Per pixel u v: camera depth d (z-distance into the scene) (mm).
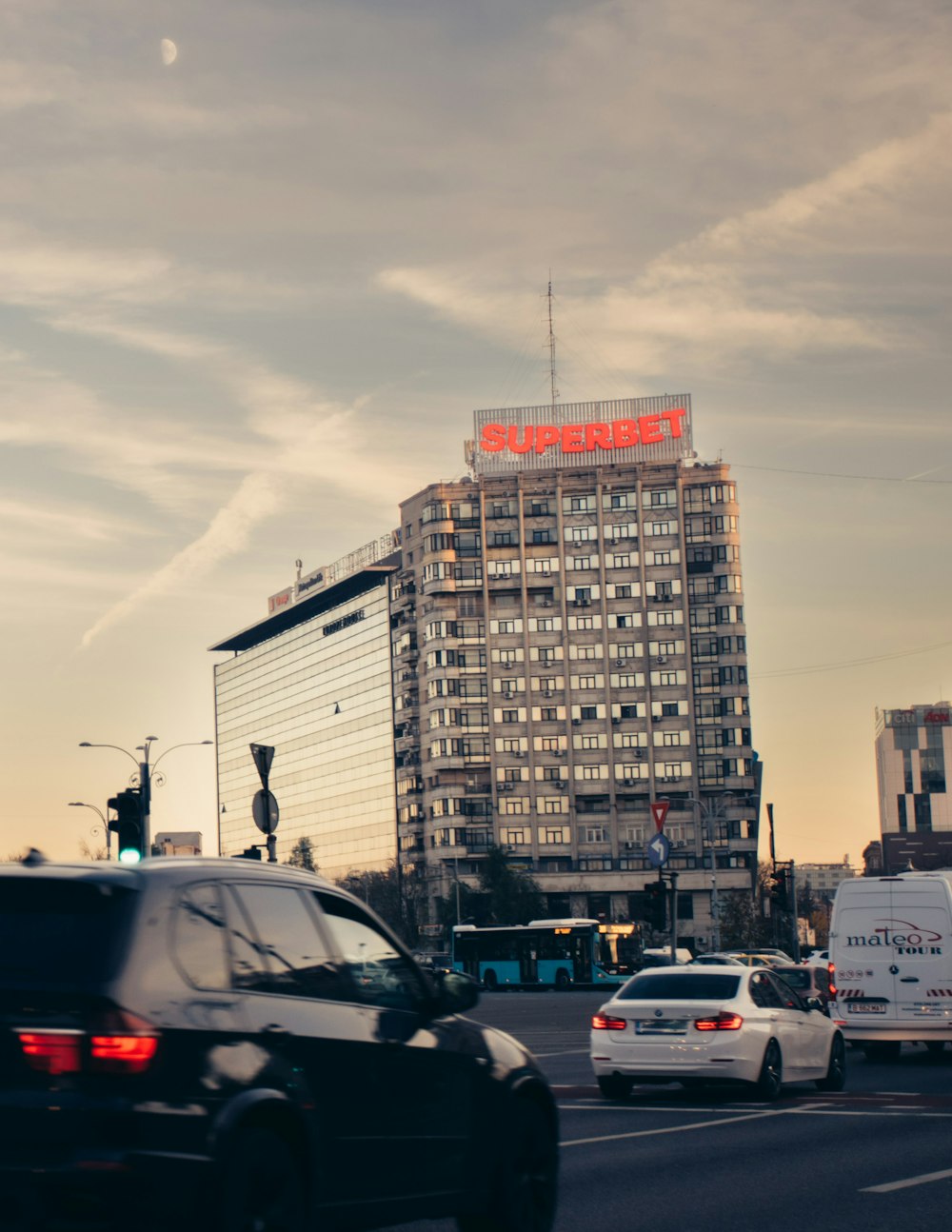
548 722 144875
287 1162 6660
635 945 76875
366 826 173875
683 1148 13555
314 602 189750
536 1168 8859
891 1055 27500
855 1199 10703
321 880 7832
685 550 145000
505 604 147125
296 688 198625
